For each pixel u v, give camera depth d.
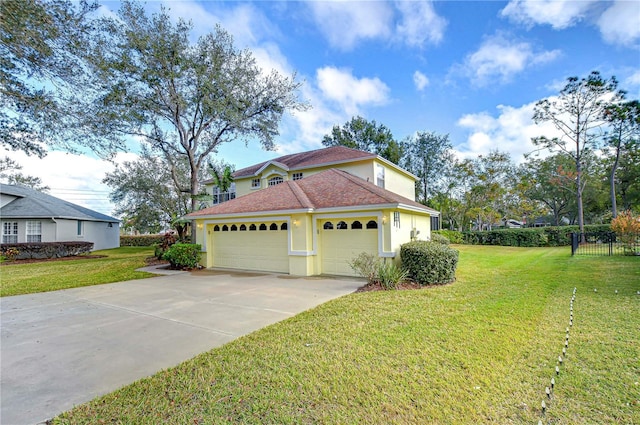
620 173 32.00
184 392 3.23
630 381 3.29
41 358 4.17
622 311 5.67
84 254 21.20
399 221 10.66
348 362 3.84
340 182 12.80
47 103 8.16
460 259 15.11
